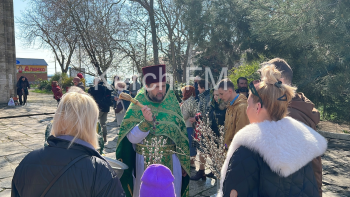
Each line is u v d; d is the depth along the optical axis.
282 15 5.23
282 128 1.24
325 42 5.16
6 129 7.86
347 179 4.19
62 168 1.19
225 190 1.24
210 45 9.86
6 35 14.34
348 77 5.27
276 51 7.38
